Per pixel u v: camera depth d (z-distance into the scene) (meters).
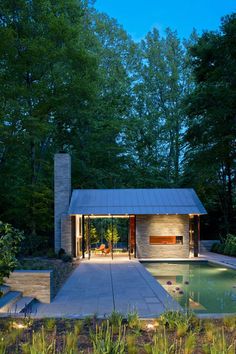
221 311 9.00
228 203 28.50
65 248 20.80
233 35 22.42
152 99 38.28
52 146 30.53
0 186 21.23
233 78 22.91
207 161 25.83
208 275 15.62
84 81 24.22
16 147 21.39
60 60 23.61
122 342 4.70
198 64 26.12
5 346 4.71
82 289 11.00
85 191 22.95
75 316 6.68
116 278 13.22
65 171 22.19
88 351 4.62
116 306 8.63
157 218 21.48
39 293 9.15
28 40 21.38
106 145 31.59
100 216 21.62
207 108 24.27
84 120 30.11
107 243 27.09
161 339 4.80
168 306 8.55
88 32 32.78
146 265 19.05
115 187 32.88
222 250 22.78
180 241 21.45
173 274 15.95
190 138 26.17
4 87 20.69
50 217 23.84
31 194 21.98
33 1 22.38
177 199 22.20
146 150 37.03
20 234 7.59
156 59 38.53
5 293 8.74
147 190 23.06
